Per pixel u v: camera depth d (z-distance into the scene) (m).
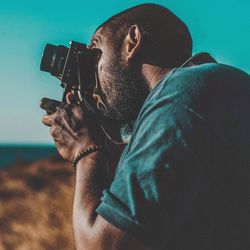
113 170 2.25
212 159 1.95
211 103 1.98
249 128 2.03
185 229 1.97
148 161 1.93
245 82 2.10
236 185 1.99
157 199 1.89
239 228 1.99
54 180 27.05
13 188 25.89
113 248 1.91
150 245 1.89
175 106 1.97
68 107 2.32
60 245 19.97
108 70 2.33
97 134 2.28
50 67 2.62
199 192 1.96
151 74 2.26
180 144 1.93
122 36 2.33
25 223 21.39
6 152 135.38
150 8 2.33
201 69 2.05
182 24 2.34
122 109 2.32
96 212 2.01
